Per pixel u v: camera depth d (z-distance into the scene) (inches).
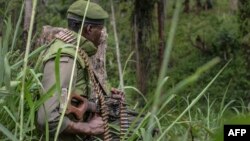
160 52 662.5
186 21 1055.0
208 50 887.1
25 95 98.3
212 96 658.2
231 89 687.1
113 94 145.9
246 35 672.4
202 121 149.0
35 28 363.9
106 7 542.3
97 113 139.1
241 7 665.6
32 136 129.0
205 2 1098.1
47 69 130.6
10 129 120.2
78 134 134.3
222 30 880.3
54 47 133.9
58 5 703.7
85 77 137.9
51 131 128.2
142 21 589.3
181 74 854.5
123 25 755.4
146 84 587.2
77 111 132.8
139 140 131.4
